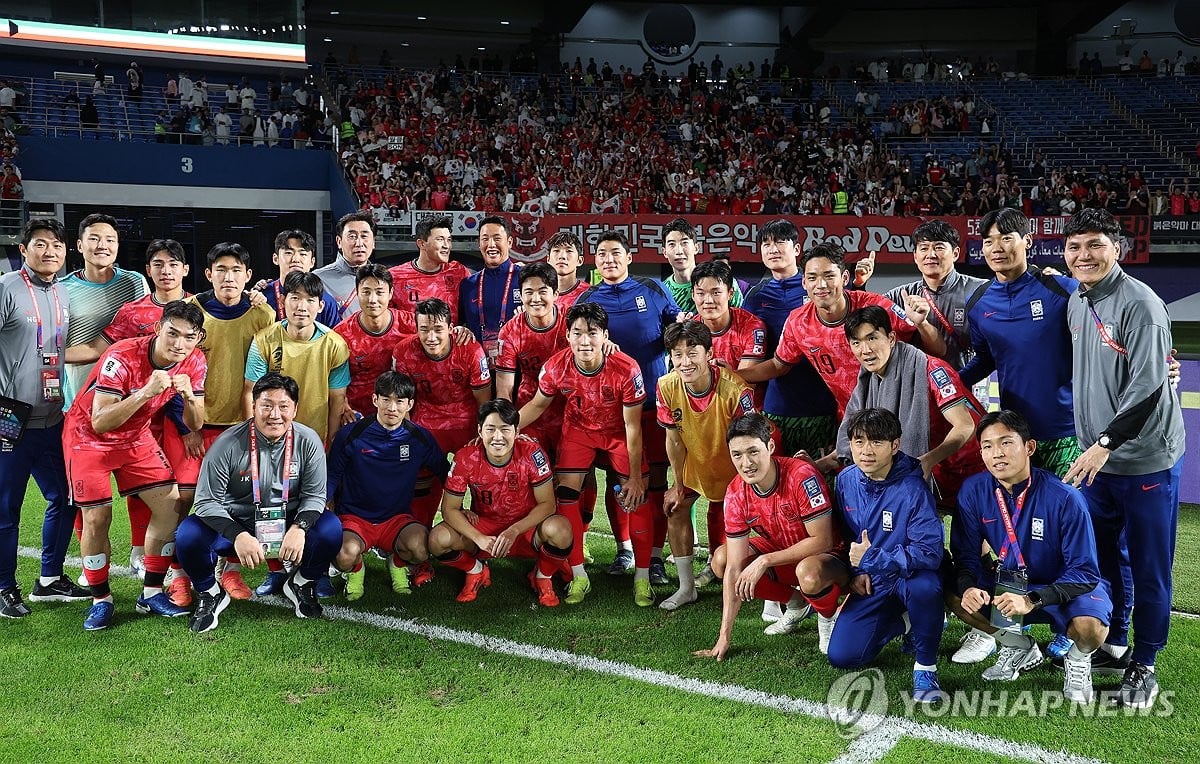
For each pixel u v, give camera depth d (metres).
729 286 4.76
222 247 4.84
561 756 3.15
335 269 5.92
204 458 4.37
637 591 4.77
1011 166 21.31
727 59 29.73
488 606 4.71
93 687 3.67
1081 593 3.45
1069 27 27.67
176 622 4.41
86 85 21.47
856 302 4.50
